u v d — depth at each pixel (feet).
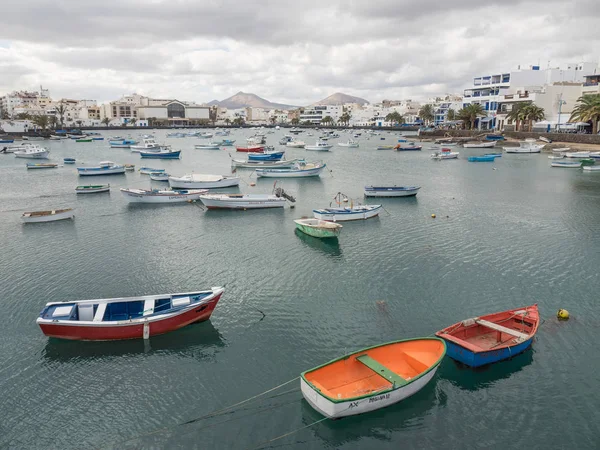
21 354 80.59
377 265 121.90
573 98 517.96
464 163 356.79
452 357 77.15
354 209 172.24
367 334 87.15
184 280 112.27
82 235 151.23
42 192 229.45
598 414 66.54
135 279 112.68
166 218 175.52
